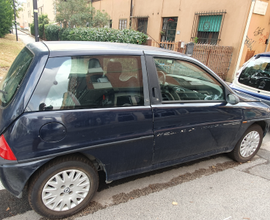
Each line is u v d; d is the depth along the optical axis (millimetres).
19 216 2207
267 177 3197
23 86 1881
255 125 3449
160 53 2551
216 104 2869
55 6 15016
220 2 9438
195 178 3057
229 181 3037
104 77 2195
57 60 2018
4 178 1880
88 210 2340
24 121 1828
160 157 2625
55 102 1955
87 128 2053
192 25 10719
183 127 2613
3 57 9445
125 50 2348
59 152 1962
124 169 2449
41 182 1964
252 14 8680
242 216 2406
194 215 2375
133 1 14609
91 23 13461
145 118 2332
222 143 3150
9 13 17141
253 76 5090
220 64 9188
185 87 2719
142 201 2537
